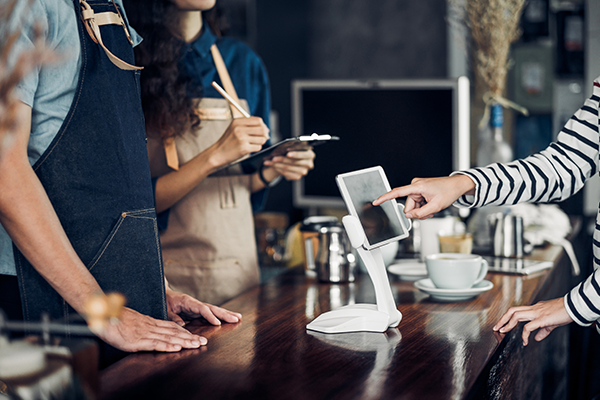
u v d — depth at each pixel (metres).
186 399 0.88
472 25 2.49
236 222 1.90
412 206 1.32
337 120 2.50
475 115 2.78
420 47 4.21
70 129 1.13
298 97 2.57
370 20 4.34
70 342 0.78
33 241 0.99
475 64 2.78
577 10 4.15
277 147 1.64
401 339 1.17
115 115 1.18
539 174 1.43
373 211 1.26
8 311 1.16
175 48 1.77
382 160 2.42
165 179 1.75
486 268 1.52
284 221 3.47
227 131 1.70
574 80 4.16
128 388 0.93
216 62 1.95
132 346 1.07
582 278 3.22
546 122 4.20
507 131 3.25
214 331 1.24
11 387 0.71
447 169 2.29
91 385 0.78
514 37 2.47
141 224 1.23
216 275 1.87
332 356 1.07
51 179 1.12
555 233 2.31
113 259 1.18
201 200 1.85
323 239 1.71
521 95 4.20
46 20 1.05
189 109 1.81
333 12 4.43
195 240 1.86
